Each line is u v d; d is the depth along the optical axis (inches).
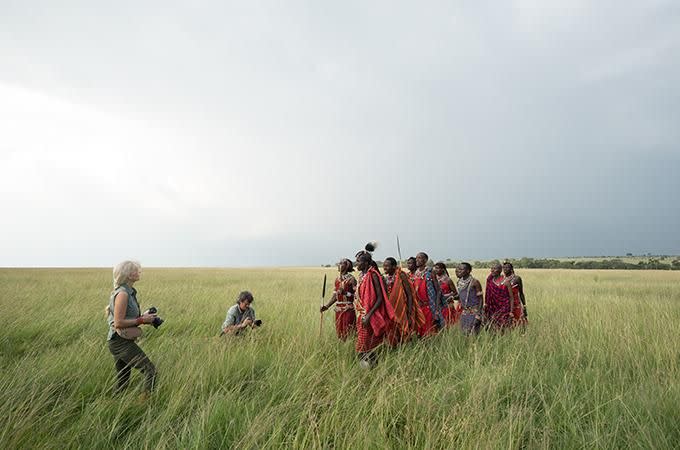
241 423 145.4
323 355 235.3
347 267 283.4
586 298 532.7
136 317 180.2
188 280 970.7
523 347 241.3
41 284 748.0
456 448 126.5
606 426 148.4
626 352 229.3
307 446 130.3
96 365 201.5
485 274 1245.7
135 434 137.5
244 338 268.7
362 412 154.2
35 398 160.6
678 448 130.5
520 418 143.6
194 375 180.2
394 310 242.7
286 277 1178.6
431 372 211.8
